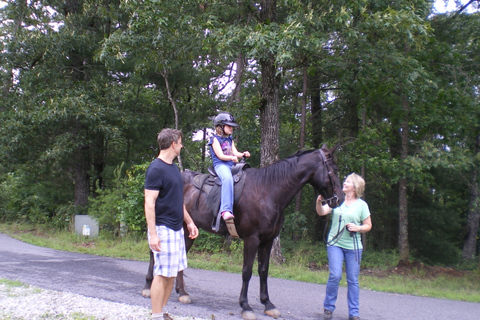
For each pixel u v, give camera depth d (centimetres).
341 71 1165
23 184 1580
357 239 505
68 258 861
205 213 539
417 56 1180
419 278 1067
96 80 1399
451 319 552
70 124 1416
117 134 1357
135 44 1141
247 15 1162
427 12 1112
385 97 1184
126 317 421
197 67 1588
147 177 377
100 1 1394
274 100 1100
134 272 735
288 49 863
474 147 1411
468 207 1609
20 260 789
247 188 505
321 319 503
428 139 1224
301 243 1327
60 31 1396
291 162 511
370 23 967
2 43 1394
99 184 1667
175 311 477
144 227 1185
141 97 1620
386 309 589
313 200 1631
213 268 872
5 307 426
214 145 517
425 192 1484
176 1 1023
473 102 1169
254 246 490
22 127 1332
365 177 1461
